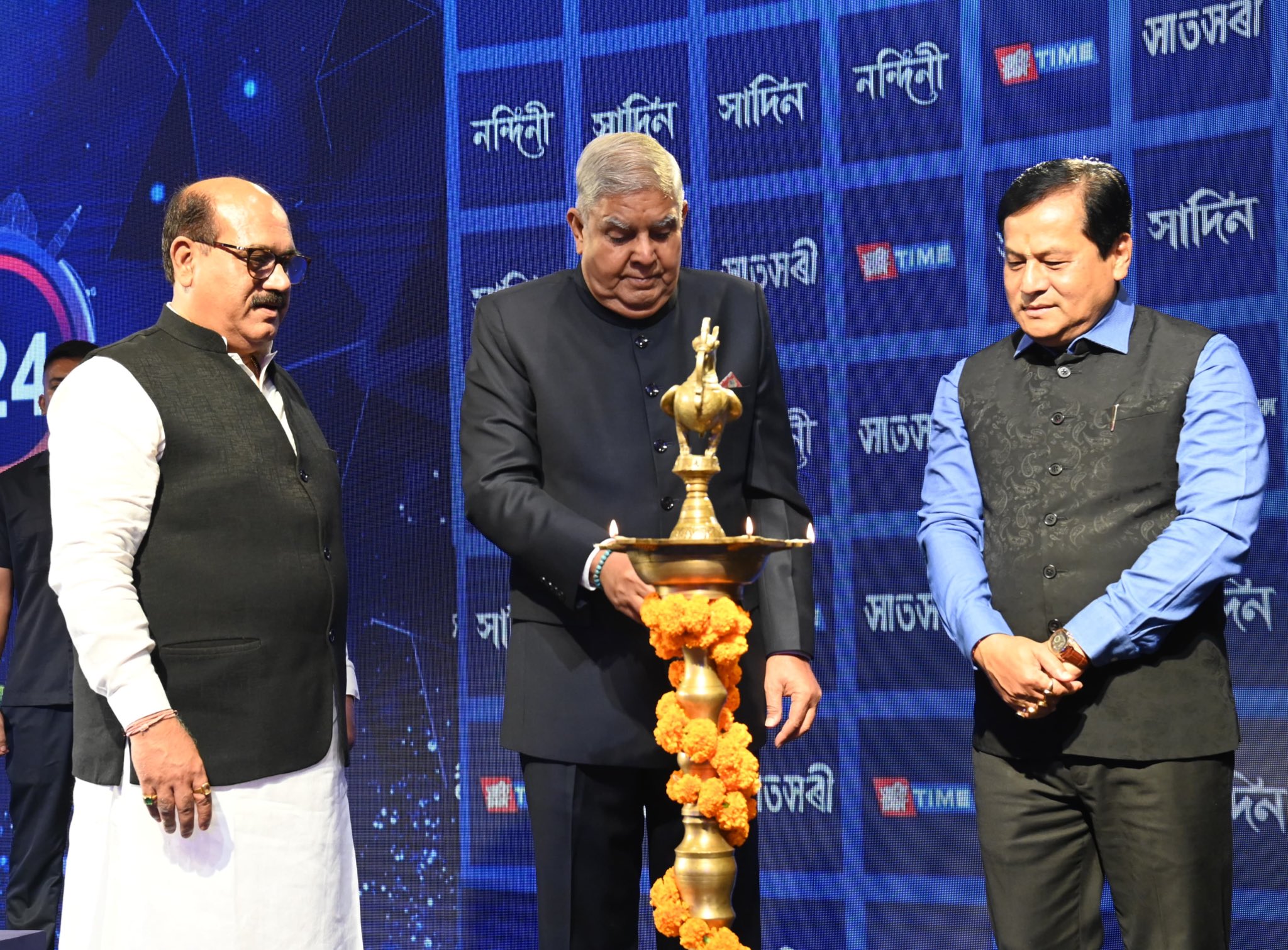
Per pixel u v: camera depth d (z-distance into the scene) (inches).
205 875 72.3
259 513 75.6
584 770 74.2
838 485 132.7
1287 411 117.6
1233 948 117.5
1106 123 125.1
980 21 129.6
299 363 150.0
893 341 131.7
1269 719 116.6
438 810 142.0
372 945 142.1
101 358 75.2
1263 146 119.6
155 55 158.2
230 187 80.0
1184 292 122.0
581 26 143.3
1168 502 73.9
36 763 140.2
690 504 61.1
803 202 135.3
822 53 135.1
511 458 75.3
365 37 150.6
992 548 78.0
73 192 160.7
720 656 60.6
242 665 73.8
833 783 130.8
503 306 79.0
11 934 90.0
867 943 128.7
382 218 148.8
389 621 145.1
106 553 70.5
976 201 129.5
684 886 61.4
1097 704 72.7
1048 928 76.1
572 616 74.4
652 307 75.9
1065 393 77.5
